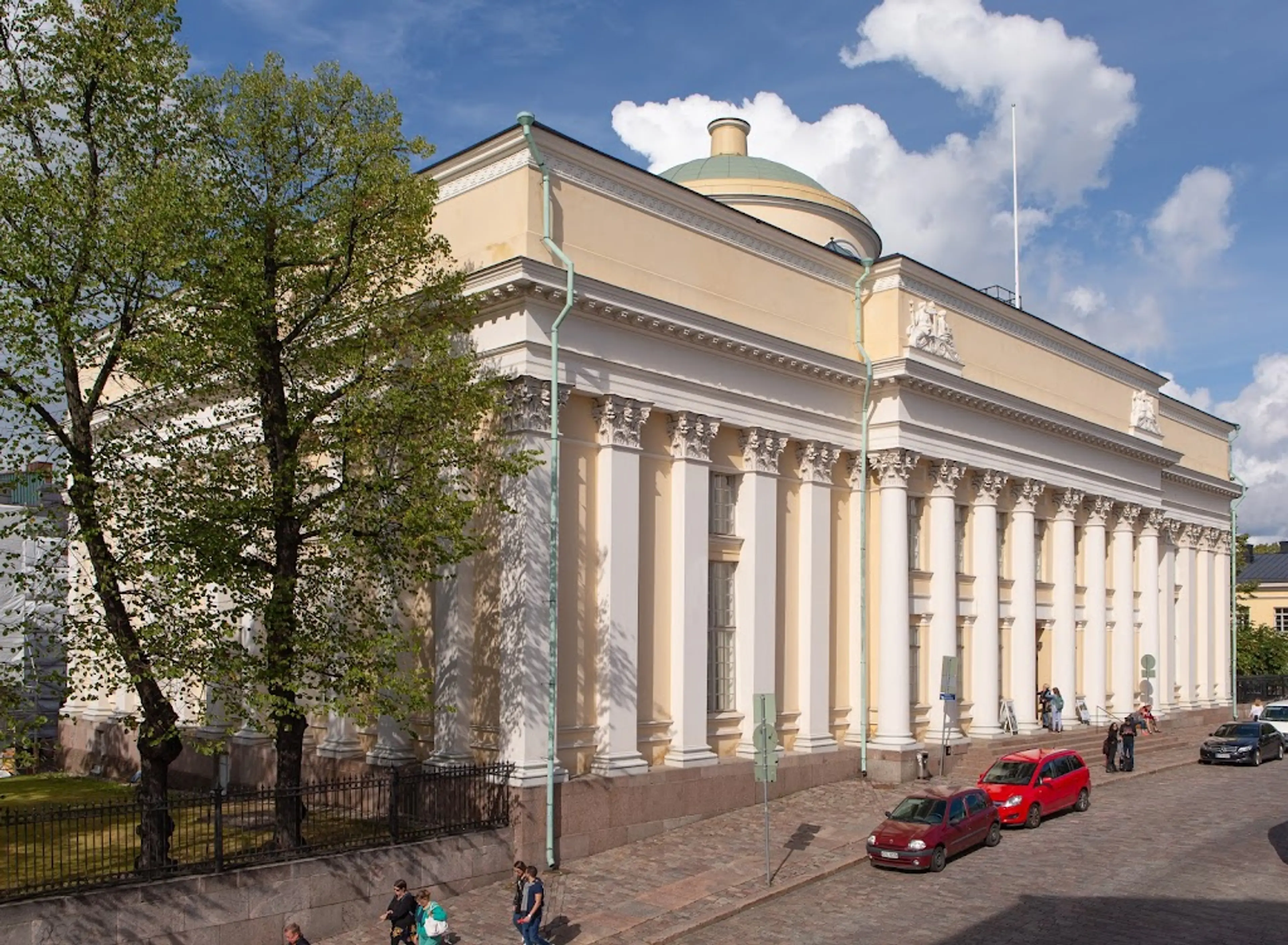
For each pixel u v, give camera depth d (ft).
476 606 76.43
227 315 60.08
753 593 89.45
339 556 64.69
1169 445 156.56
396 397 63.62
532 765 71.10
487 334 76.54
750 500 90.27
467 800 70.23
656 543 83.30
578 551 77.25
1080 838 79.51
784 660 93.56
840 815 84.38
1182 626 159.12
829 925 59.82
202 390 64.18
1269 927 57.67
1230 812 89.61
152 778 60.64
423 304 69.82
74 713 121.29
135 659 59.31
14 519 100.83
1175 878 67.56
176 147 62.64
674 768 80.74
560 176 78.07
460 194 80.48
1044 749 109.09
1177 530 159.43
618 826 75.36
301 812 64.28
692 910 62.34
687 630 83.51
